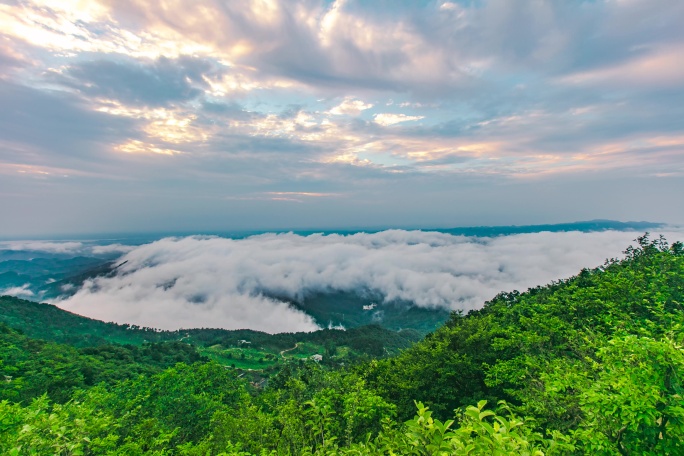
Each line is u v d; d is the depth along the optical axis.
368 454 6.61
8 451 7.80
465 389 23.38
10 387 30.81
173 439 22.39
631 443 6.45
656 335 11.23
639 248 32.00
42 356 60.50
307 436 12.82
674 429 5.89
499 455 3.85
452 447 4.07
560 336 19.80
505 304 39.94
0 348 56.78
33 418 9.09
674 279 20.52
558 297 28.92
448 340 26.06
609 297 21.64
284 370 44.03
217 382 34.75
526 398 14.56
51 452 8.22
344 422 15.36
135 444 14.41
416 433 4.26
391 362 30.72
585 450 7.22
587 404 7.46
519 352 21.11
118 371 69.81
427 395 23.12
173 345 134.00
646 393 6.05
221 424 17.52
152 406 26.30
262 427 14.95
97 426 11.88
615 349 7.80
